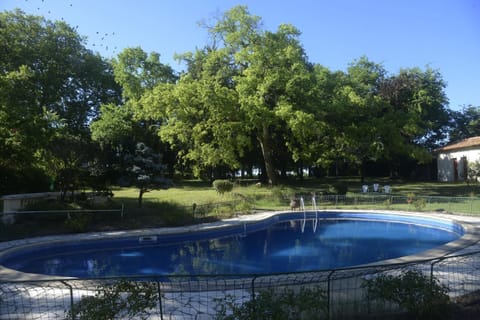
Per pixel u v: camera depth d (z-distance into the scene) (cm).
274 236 1422
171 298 573
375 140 2777
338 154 2919
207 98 2366
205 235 1359
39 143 1622
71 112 3591
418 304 456
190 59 3048
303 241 1328
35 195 1595
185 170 4150
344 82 2966
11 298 598
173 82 3712
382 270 545
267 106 2502
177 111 2491
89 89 3806
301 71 2425
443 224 1472
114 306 439
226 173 4369
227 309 498
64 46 3428
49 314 530
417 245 1245
